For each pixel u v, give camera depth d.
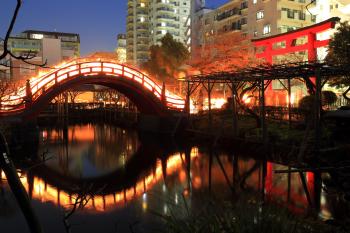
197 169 20.02
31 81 31.81
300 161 17.05
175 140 31.44
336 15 44.50
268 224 4.96
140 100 36.91
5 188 15.27
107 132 40.28
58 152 27.62
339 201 12.19
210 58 48.53
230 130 27.42
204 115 34.34
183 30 109.50
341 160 16.08
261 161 20.67
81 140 34.22
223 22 68.69
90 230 11.29
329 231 7.67
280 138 21.92
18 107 28.16
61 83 30.12
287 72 19.44
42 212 13.28
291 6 55.19
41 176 19.78
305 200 12.52
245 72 21.22
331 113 20.31
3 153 2.99
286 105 36.88
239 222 5.04
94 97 74.69
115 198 15.20
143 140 32.69
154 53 62.75
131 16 115.81
